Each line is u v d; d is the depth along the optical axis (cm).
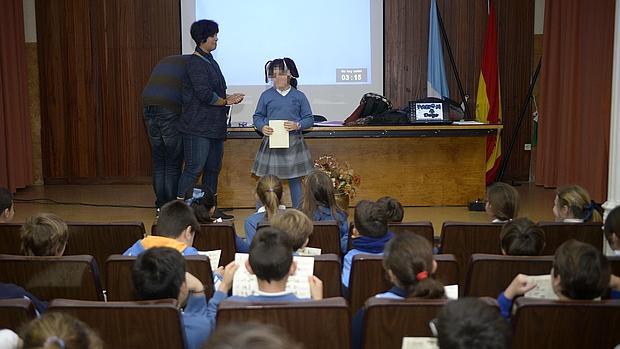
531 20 852
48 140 875
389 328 204
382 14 850
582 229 341
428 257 216
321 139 671
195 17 848
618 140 500
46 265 267
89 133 875
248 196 676
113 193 805
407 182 677
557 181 785
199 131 599
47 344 136
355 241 304
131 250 289
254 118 577
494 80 820
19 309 203
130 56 866
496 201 354
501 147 865
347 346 204
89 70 867
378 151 673
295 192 588
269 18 848
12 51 804
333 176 572
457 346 142
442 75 838
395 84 862
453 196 679
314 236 349
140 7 859
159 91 615
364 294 274
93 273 269
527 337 205
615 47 499
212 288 271
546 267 260
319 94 858
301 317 200
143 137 876
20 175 814
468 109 860
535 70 854
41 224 285
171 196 643
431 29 834
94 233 354
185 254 280
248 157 672
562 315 202
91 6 859
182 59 628
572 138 750
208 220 385
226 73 853
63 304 200
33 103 868
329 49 853
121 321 201
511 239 278
